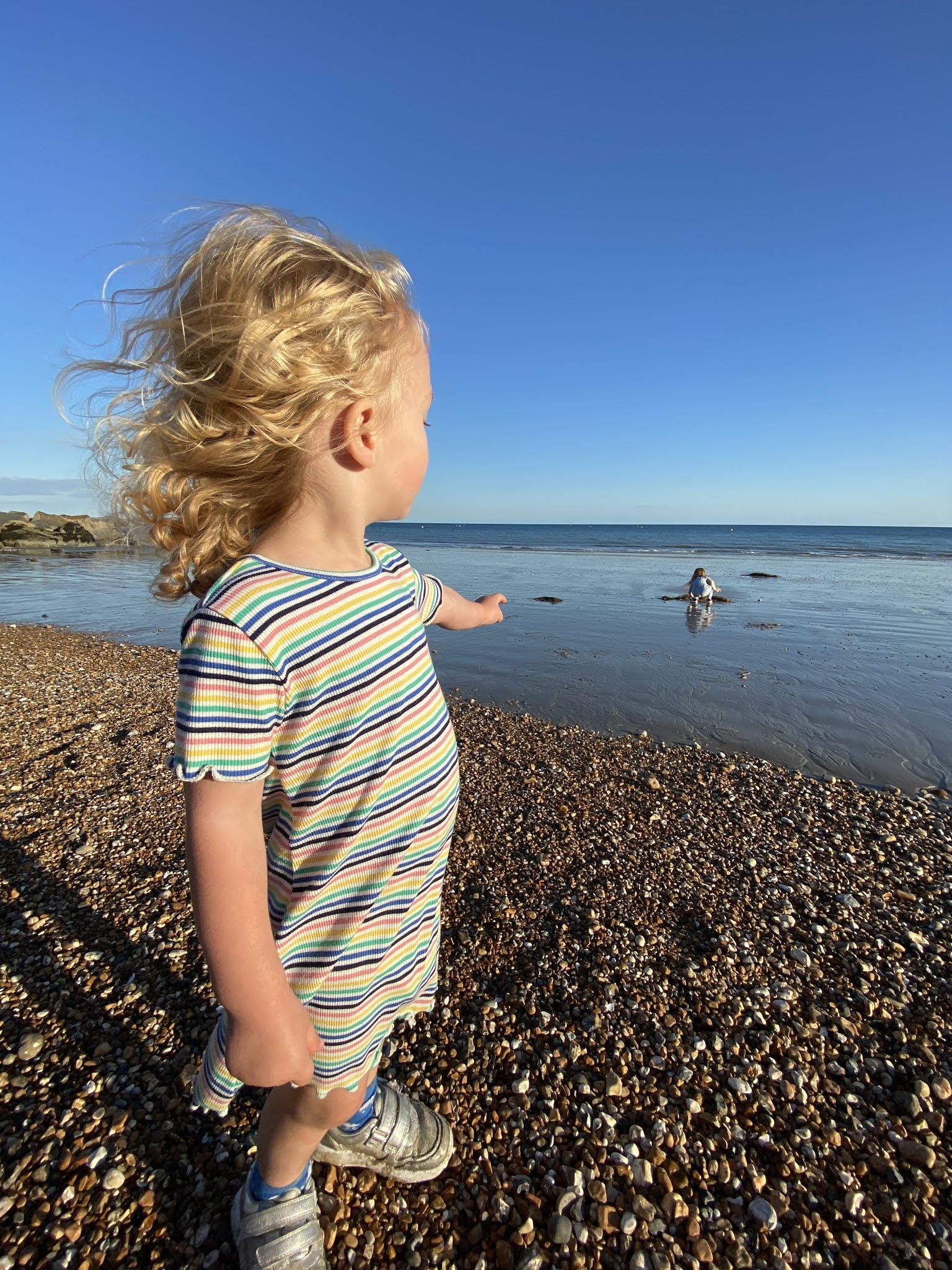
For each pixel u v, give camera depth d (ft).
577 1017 8.02
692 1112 6.74
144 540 3.80
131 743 17.48
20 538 114.93
